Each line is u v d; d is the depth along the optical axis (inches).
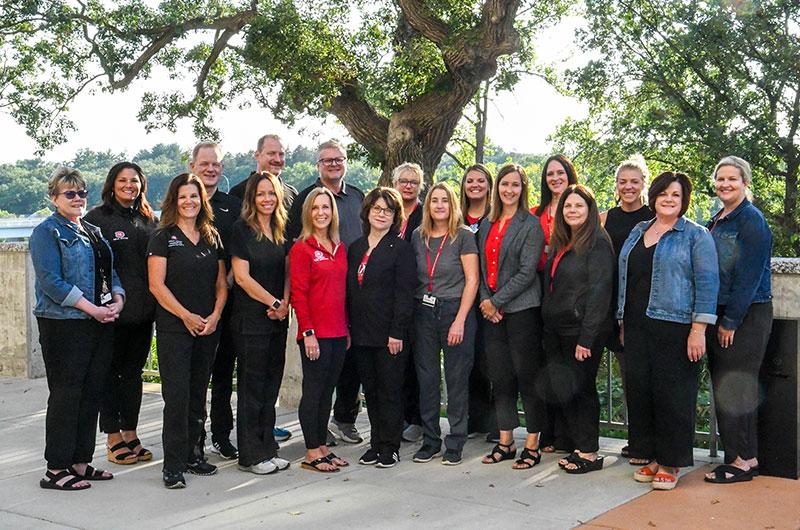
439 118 690.8
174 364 198.5
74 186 193.3
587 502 182.9
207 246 203.3
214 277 203.6
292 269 209.5
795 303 213.3
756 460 201.3
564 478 201.8
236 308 208.5
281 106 743.1
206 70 770.2
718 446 233.5
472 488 194.7
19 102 767.7
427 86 696.4
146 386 329.4
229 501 186.7
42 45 753.6
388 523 170.4
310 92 697.6
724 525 166.9
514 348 213.5
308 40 701.9
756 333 194.1
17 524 171.9
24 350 350.6
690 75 786.2
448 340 215.3
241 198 237.0
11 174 3245.6
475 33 625.0
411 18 660.1
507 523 169.5
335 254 212.8
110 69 738.8
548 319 207.2
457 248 216.2
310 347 207.9
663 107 780.0
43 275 189.3
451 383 217.0
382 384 215.2
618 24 777.6
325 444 218.1
